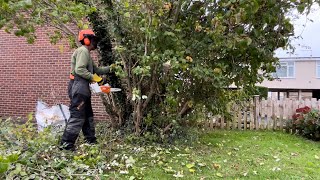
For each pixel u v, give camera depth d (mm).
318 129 7477
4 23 4441
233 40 4402
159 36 4648
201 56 4957
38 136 4516
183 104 5730
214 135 7422
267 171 4328
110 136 5734
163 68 5105
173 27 4719
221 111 6090
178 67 4602
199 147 5773
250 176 4098
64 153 4172
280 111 8836
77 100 4609
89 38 4828
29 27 4566
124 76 5230
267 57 5055
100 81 5094
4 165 2275
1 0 3977
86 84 4684
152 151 5227
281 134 8039
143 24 4750
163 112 5824
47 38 9719
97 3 5430
